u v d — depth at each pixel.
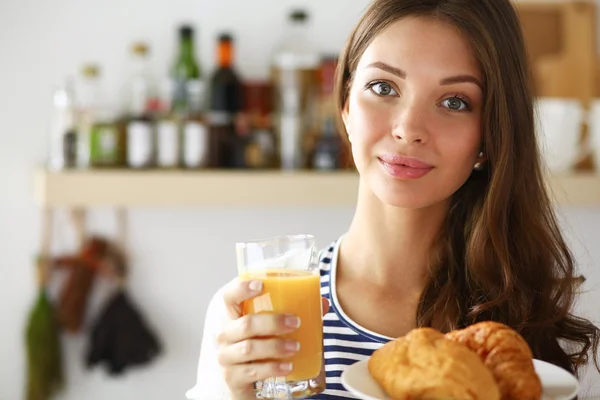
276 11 2.49
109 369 2.43
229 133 2.32
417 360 0.89
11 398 2.43
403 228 1.29
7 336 2.43
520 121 1.26
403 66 1.16
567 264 1.40
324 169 2.32
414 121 1.15
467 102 1.20
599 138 2.37
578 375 1.47
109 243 2.48
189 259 2.50
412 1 1.18
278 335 1.03
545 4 2.55
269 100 2.38
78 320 2.42
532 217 1.32
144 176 2.25
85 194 2.24
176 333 2.50
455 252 1.33
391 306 1.30
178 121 2.29
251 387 1.08
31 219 2.44
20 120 2.42
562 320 1.39
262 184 2.28
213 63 2.48
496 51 1.19
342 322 1.29
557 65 2.55
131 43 2.45
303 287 1.04
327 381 1.25
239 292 1.04
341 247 1.37
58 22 2.43
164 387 2.50
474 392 0.85
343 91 1.34
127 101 2.37
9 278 2.43
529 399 0.90
